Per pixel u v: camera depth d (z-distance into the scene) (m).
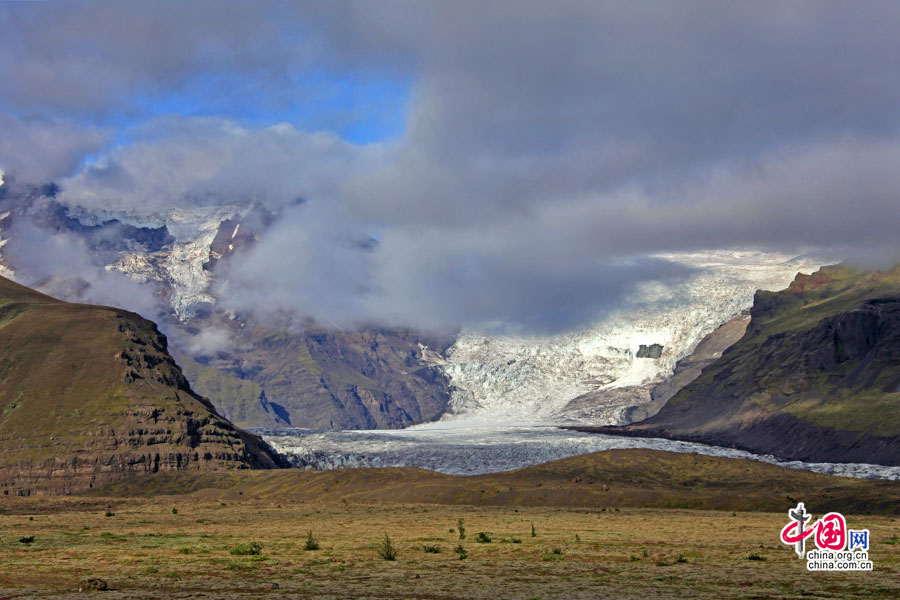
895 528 183.62
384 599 90.12
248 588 98.00
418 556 129.75
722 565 117.94
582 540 158.25
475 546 145.62
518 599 89.56
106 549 146.38
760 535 168.38
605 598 90.12
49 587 101.12
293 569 114.31
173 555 134.50
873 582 100.88
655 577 105.56
